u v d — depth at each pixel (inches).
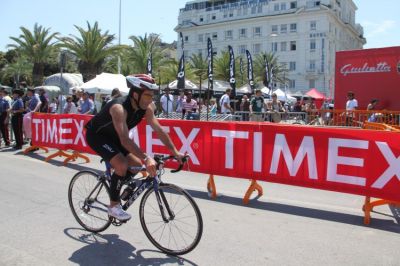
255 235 169.0
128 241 160.2
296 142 207.6
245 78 1883.6
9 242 157.8
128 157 151.9
